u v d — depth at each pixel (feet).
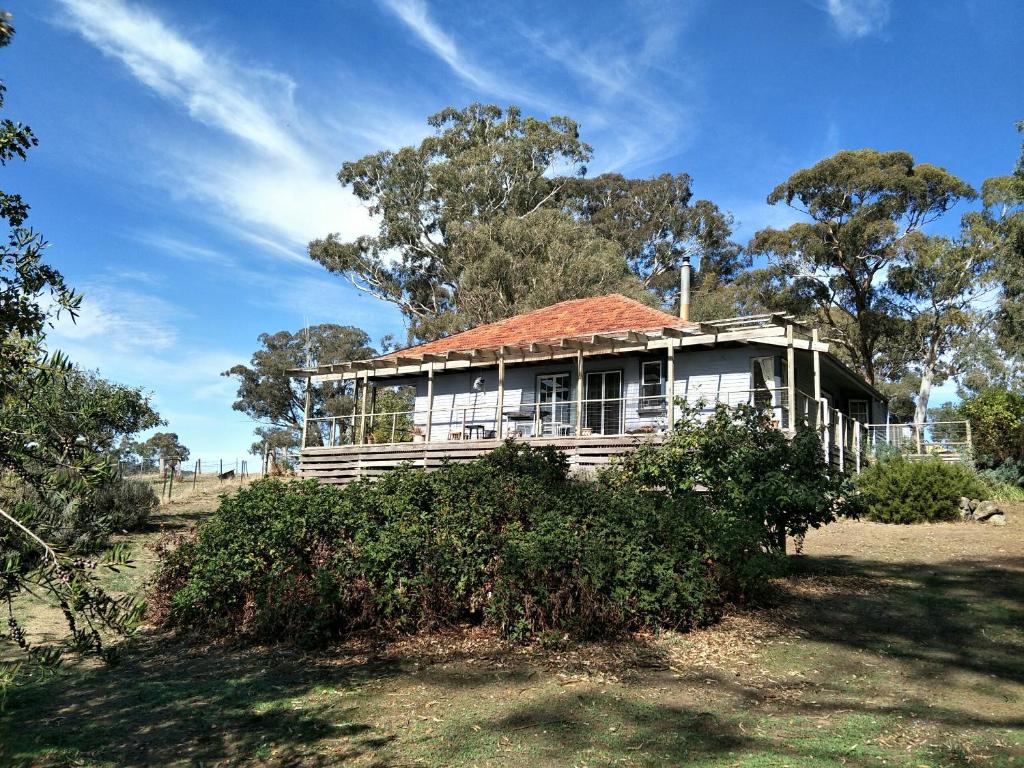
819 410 52.34
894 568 34.96
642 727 16.02
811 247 118.11
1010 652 21.98
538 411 66.18
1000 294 111.65
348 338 173.88
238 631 24.11
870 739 15.30
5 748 15.37
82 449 10.12
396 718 16.87
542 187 143.23
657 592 23.13
